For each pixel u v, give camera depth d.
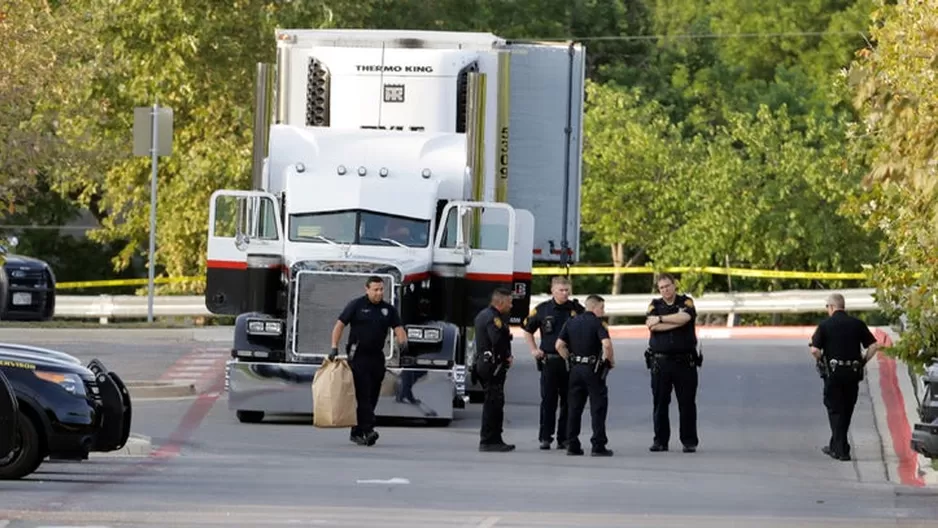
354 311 67.19
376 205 75.88
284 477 56.41
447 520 46.94
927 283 59.31
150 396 81.00
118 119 138.25
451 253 76.19
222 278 76.50
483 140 78.31
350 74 78.94
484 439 66.69
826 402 68.38
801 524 48.06
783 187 151.75
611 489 55.88
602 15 193.75
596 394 66.38
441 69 78.94
